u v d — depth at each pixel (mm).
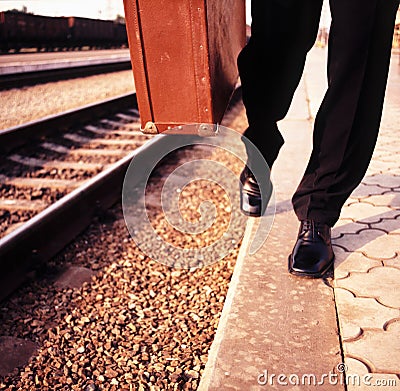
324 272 1932
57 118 5371
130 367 1804
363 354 1481
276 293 1839
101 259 2713
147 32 1469
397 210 2520
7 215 3330
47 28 22672
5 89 8773
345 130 1800
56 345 1961
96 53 21141
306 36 1908
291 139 4168
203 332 1968
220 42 1668
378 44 1688
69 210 2986
